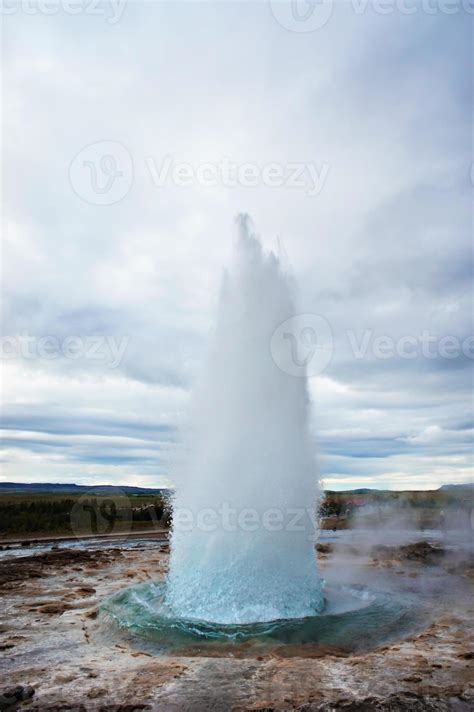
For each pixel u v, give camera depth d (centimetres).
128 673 826
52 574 1773
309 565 1191
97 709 682
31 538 3234
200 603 1133
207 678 791
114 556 2234
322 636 988
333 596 1281
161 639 988
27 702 713
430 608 1205
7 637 1043
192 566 1188
